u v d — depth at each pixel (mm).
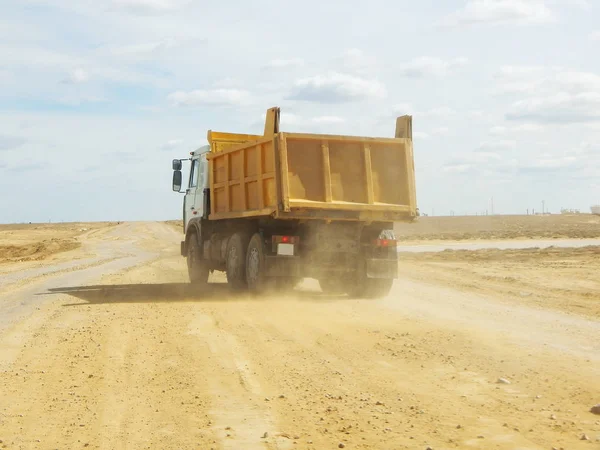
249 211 18391
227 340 12039
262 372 9594
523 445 6418
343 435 6801
